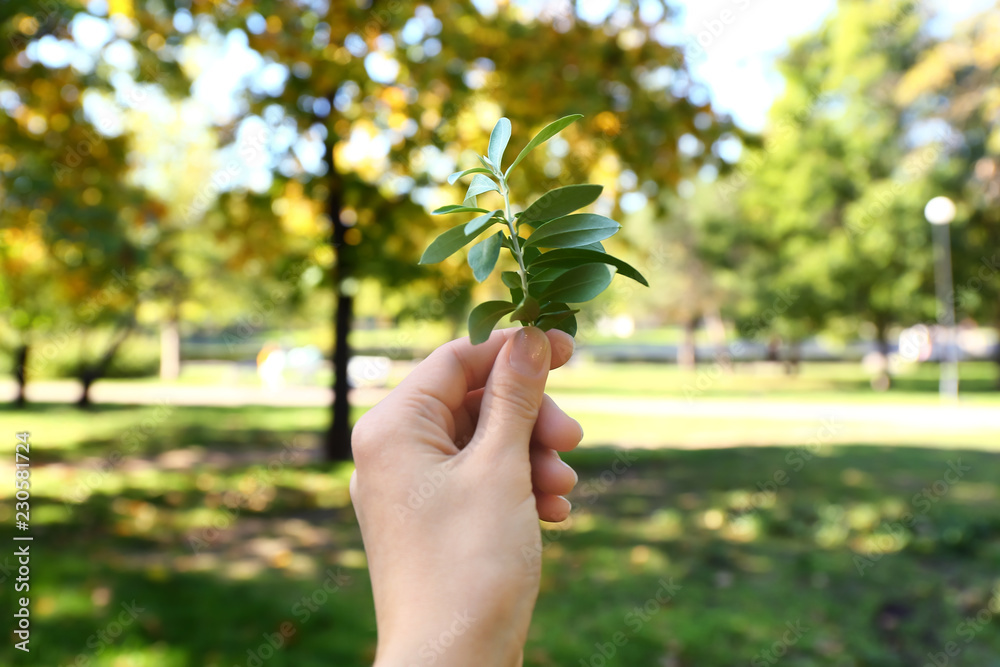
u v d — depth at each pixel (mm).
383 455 920
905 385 22734
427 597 844
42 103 5496
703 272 25609
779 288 22250
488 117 6895
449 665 805
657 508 6527
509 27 6344
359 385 17625
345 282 8055
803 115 12078
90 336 15797
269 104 6812
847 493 7070
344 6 5773
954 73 14953
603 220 731
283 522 6055
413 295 8703
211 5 5578
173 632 3500
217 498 6957
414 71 6055
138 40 5746
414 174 7293
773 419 14188
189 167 11266
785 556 4992
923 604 4086
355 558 4977
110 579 4289
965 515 6035
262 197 7602
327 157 7551
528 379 914
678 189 7289
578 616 3781
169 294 14016
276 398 18172
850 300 21375
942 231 18984
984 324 22672
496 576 857
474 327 782
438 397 974
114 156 6066
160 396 18344
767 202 21781
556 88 6164
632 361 36000
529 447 988
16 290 8078
